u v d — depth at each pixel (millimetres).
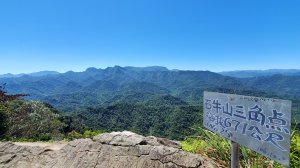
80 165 4699
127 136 4902
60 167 4863
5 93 14102
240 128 2902
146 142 4777
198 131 5238
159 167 4160
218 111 3365
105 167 4477
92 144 5008
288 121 2287
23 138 12305
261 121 2590
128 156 4496
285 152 2305
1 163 5500
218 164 4262
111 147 4777
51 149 5660
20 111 15156
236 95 2984
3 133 12133
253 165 3910
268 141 2494
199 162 4055
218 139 4605
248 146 2764
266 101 2535
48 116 18500
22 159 5469
